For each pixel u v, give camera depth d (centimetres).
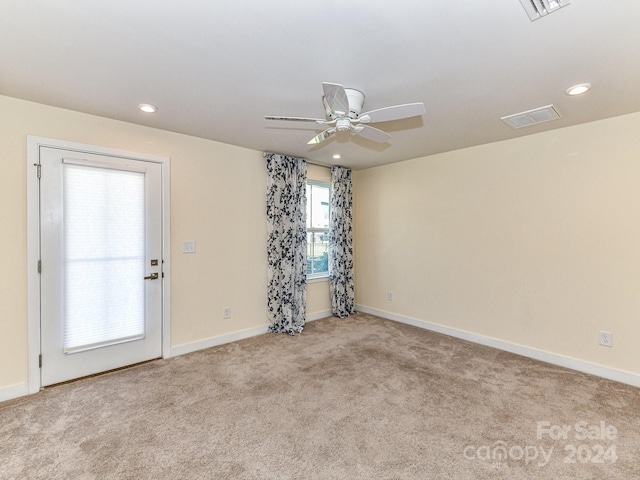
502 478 162
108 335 280
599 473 165
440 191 395
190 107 250
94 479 160
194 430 200
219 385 258
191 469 167
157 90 220
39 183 246
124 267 288
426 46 167
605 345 274
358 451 181
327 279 474
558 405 229
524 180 321
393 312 455
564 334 297
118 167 280
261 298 390
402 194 439
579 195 287
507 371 285
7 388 235
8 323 235
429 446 186
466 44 165
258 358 314
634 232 259
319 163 448
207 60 182
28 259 242
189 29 153
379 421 210
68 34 157
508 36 158
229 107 249
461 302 377
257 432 198
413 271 428
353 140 335
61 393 243
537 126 291
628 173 261
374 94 223
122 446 185
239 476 163
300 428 202
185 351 326
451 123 282
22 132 238
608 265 272
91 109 255
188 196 326
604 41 161
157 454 178
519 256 327
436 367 294
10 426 202
